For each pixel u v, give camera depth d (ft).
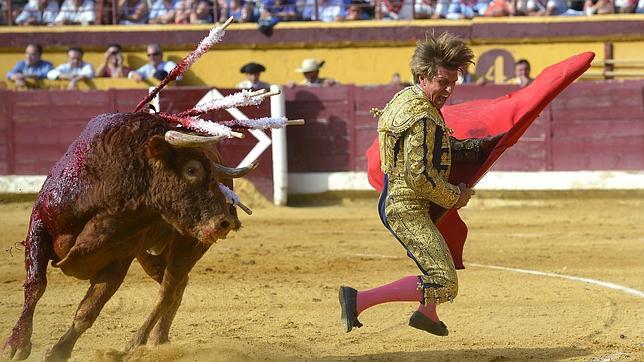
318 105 123.65
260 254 78.54
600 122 120.47
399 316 53.83
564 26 133.49
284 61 137.18
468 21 135.03
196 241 43.52
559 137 120.98
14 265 72.49
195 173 37.65
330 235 92.17
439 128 36.65
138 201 37.63
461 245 40.42
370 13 141.49
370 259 76.18
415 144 36.19
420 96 36.70
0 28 138.51
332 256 77.77
